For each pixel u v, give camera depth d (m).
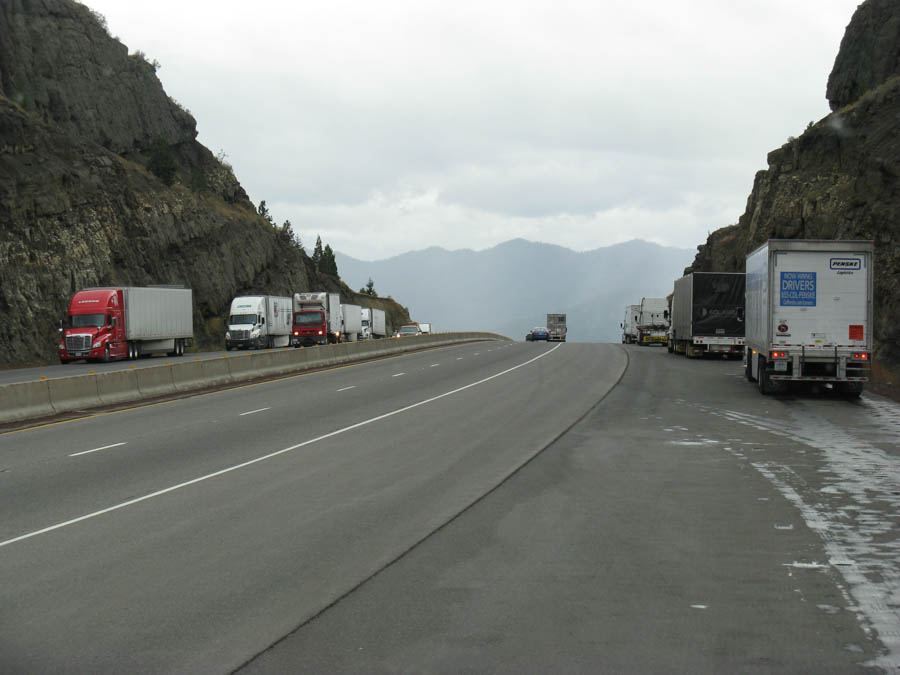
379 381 29.84
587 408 20.62
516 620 5.86
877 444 14.80
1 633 5.66
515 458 13.20
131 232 62.81
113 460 13.33
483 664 5.08
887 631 5.66
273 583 6.74
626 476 11.70
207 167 87.06
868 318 22.64
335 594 6.45
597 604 6.20
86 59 72.38
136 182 67.62
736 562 7.36
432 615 5.96
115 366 43.00
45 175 54.19
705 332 42.47
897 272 38.38
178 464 12.85
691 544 7.99
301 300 63.47
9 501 10.16
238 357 31.03
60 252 53.06
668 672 4.96
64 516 9.30
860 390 22.94
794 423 17.81
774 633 5.61
